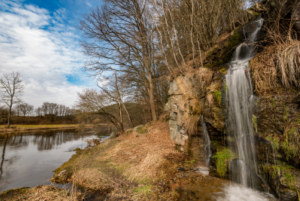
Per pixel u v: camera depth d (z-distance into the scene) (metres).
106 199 4.18
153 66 15.10
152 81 14.35
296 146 3.30
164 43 11.37
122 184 4.91
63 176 6.02
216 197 3.81
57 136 21.86
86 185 5.14
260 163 4.07
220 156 5.02
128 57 14.71
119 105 16.12
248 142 4.44
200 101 6.25
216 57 6.77
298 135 3.28
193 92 6.53
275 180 3.61
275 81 4.11
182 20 8.43
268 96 4.05
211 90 5.61
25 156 10.73
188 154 6.37
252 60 4.86
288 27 4.73
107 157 7.56
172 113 8.25
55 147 13.91
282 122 3.69
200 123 6.02
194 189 4.22
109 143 11.16
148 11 8.41
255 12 6.37
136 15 12.34
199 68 6.67
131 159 6.75
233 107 4.97
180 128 7.53
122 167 6.04
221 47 6.77
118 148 8.75
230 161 4.71
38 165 8.57
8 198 4.08
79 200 4.14
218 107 5.28
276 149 3.70
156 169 5.42
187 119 6.60
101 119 17.84
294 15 4.39
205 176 4.95
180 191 4.15
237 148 4.75
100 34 13.12
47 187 4.76
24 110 52.25
